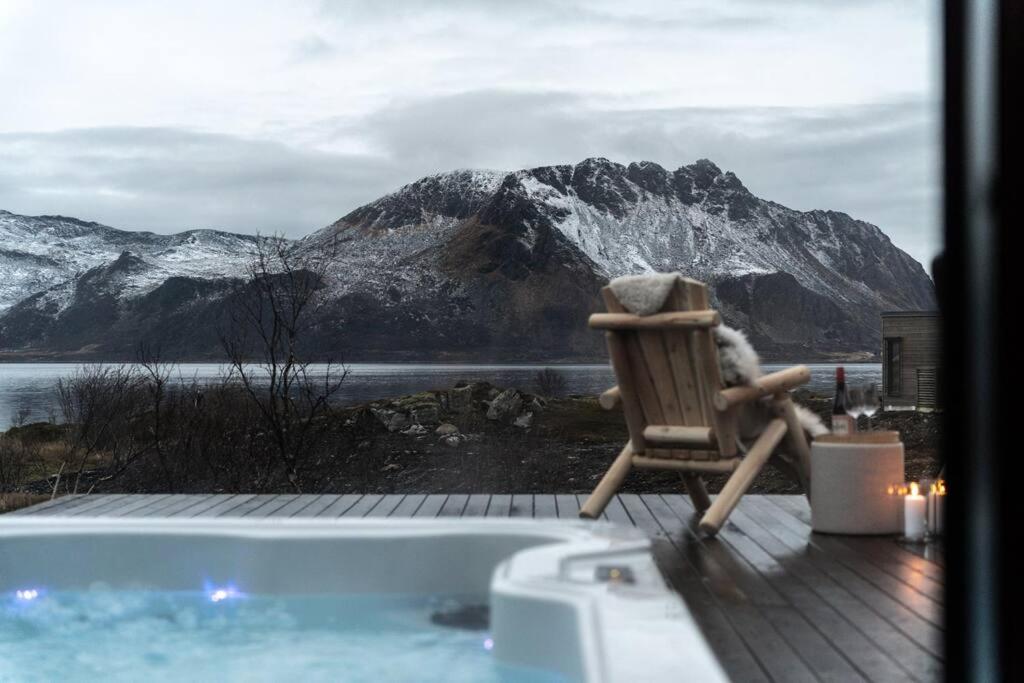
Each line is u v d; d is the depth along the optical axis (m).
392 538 3.43
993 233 0.71
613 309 4.27
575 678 2.29
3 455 10.30
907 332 14.75
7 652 3.05
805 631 2.71
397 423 12.10
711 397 4.08
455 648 2.91
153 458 10.24
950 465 0.73
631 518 4.64
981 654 0.74
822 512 4.23
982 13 0.71
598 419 13.56
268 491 8.87
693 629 2.10
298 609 3.43
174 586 3.52
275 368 9.18
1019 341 0.70
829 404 11.80
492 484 9.58
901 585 3.28
